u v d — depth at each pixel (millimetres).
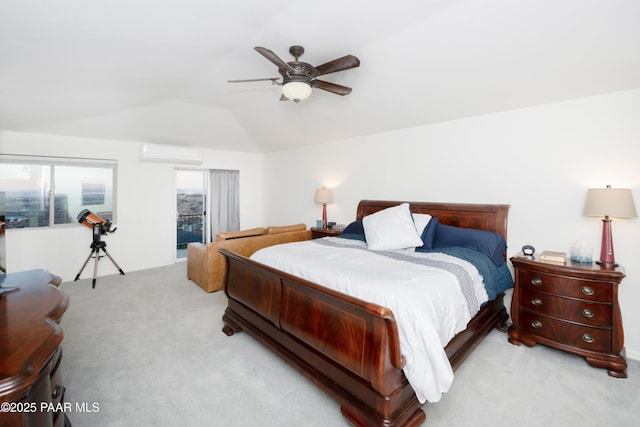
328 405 1872
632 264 2404
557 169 2748
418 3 1884
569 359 2363
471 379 2111
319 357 1892
